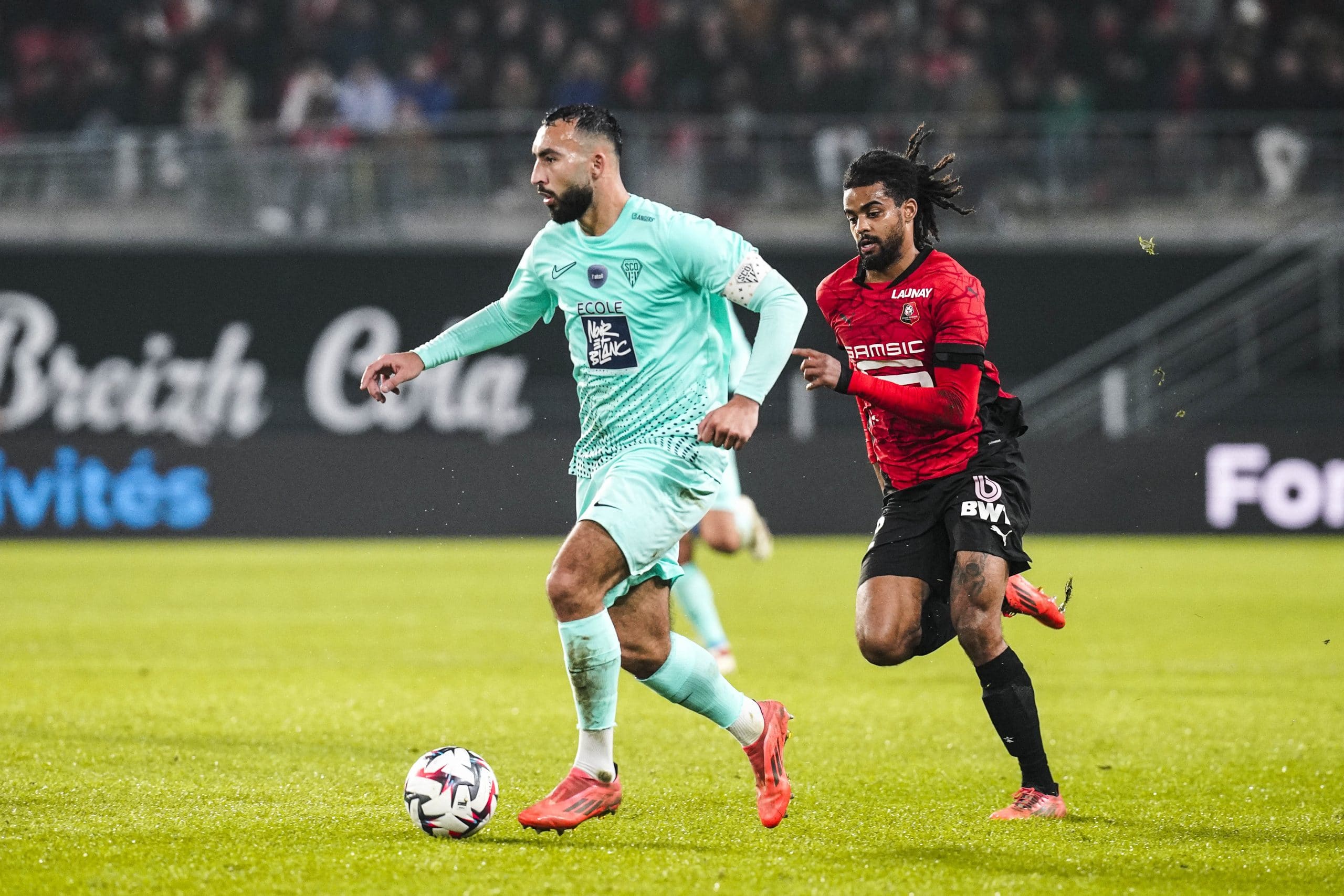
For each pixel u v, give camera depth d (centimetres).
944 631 1744
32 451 6166
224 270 6694
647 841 1530
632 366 1606
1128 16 7994
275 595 4381
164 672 2873
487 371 6606
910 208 1675
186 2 8075
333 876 1366
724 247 1571
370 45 7875
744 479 6400
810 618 3925
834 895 1320
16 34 7950
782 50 7719
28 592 4388
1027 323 6894
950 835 1571
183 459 6284
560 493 6334
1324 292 6869
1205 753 2122
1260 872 1416
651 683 1625
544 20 7944
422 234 6812
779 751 1616
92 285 6638
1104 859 1460
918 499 1709
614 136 1598
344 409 6700
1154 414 6769
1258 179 6925
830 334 6794
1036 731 1672
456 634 3541
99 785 1802
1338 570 5025
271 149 6825
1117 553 5603
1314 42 7669
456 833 1520
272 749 2078
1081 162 6925
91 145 6812
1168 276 6881
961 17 7888
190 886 1330
